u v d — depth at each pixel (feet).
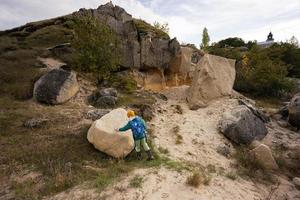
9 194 23.34
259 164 33.63
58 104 44.96
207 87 53.62
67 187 24.04
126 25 69.10
